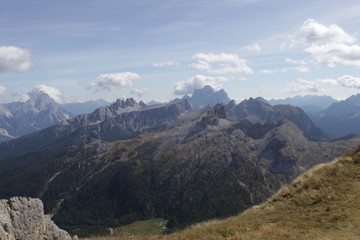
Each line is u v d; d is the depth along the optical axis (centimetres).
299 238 3112
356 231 3077
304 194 4534
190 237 3738
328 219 3569
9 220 3744
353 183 4366
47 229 4412
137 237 4141
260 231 3512
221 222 4341
